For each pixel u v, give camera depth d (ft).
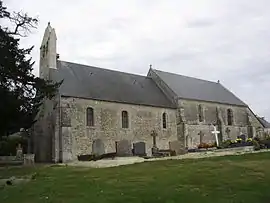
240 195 30.45
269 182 35.22
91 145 97.66
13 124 70.28
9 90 61.98
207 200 28.94
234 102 148.87
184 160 59.36
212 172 42.11
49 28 111.65
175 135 122.11
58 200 30.60
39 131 103.14
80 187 36.65
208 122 133.08
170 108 123.13
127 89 117.91
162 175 41.93
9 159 91.50
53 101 97.55
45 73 108.58
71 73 108.06
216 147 103.50
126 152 101.96
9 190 37.52
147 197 30.32
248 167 44.91
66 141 91.97
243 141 102.17
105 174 46.16
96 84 109.70
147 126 113.80
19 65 63.16
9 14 61.82
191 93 134.82
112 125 104.01
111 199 30.01
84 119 97.71
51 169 60.34
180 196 30.32
